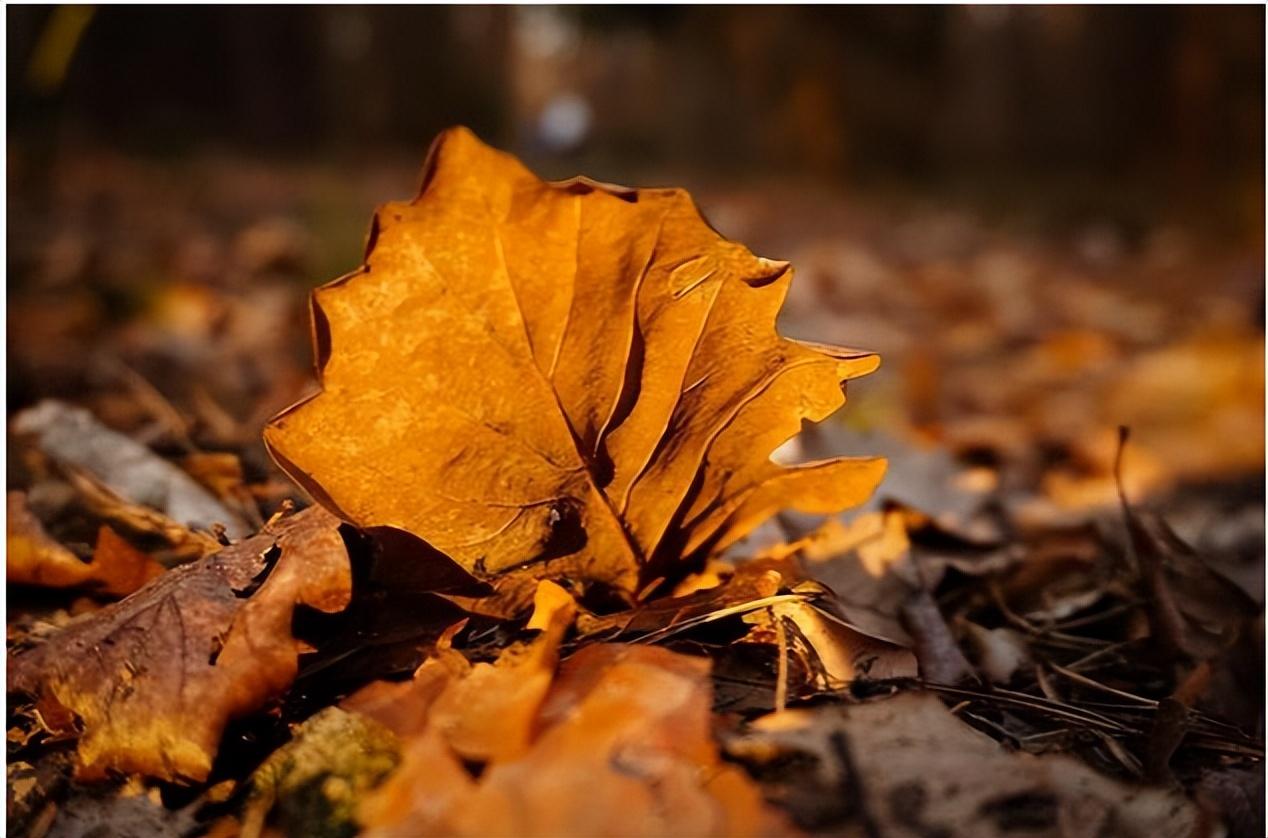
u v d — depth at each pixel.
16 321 1.00
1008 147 4.05
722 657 0.30
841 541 0.38
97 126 3.26
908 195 3.66
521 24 5.63
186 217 2.01
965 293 1.63
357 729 0.28
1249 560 0.57
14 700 0.31
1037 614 0.41
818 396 0.31
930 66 4.14
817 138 4.14
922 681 0.30
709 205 2.82
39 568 0.37
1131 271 2.01
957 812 0.26
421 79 5.13
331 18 4.71
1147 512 0.42
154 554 0.41
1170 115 3.14
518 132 5.84
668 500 0.32
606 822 0.24
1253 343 1.19
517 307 0.30
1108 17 3.55
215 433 0.56
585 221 0.29
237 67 3.99
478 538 0.31
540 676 0.27
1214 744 0.32
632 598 0.33
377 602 0.31
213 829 0.27
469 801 0.25
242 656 0.28
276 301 1.22
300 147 4.23
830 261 1.86
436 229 0.29
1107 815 0.26
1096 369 1.17
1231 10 2.81
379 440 0.30
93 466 0.48
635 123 6.71
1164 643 0.37
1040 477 0.75
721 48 4.37
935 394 0.97
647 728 0.26
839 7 4.10
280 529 0.31
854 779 0.26
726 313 0.30
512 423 0.30
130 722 0.28
